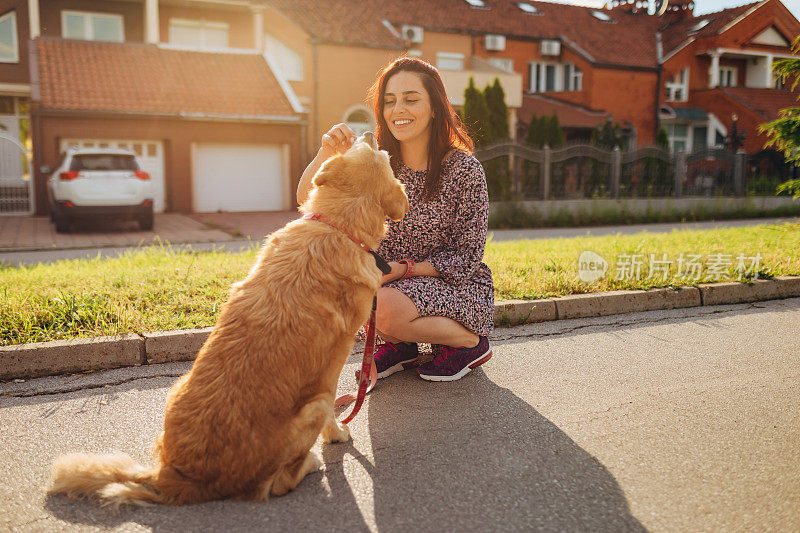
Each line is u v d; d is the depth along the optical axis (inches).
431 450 120.4
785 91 1211.2
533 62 1176.2
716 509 99.4
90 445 121.6
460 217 151.7
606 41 1213.7
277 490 101.9
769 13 1209.4
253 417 94.6
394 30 987.3
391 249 156.8
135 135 708.7
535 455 118.3
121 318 181.3
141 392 149.5
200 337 174.4
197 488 97.1
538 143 773.9
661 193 762.8
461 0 1162.0
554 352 184.5
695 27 1246.3
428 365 160.6
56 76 703.7
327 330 101.7
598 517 96.9
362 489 105.2
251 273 106.9
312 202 114.7
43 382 155.3
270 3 896.3
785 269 282.2
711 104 1198.9
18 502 100.0
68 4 813.9
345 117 912.9
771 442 124.5
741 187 805.9
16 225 594.2
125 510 97.3
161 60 783.1
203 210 771.4
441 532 92.3
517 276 254.5
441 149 149.4
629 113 1173.1
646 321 222.1
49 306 191.2
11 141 749.9
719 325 216.8
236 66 818.2
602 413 138.9
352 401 145.8
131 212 542.9
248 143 781.9
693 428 131.0
